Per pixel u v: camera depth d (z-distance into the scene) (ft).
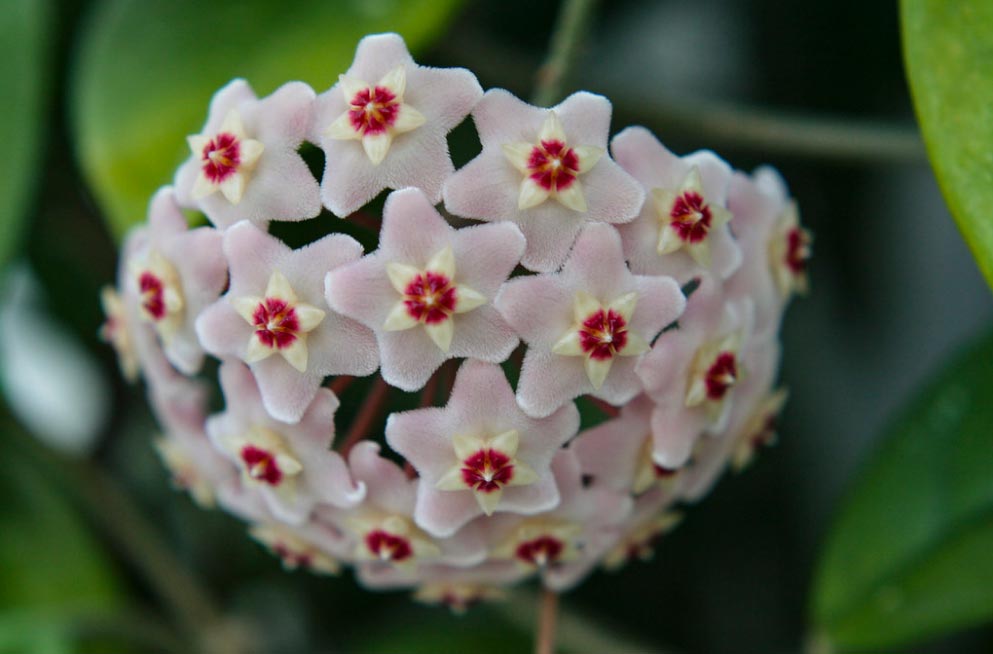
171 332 0.84
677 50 1.08
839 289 1.07
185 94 0.90
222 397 0.95
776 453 1.06
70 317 1.05
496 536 0.85
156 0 0.91
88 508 1.02
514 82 0.96
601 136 0.82
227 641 1.02
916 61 0.81
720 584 1.06
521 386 0.81
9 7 0.93
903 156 0.93
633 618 1.06
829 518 1.07
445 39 0.95
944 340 1.09
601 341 0.81
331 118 0.82
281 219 0.82
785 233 0.86
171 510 1.07
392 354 0.81
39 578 1.00
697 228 0.82
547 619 0.88
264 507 0.87
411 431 0.82
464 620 1.01
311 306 0.81
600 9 1.07
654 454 0.83
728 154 1.04
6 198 0.92
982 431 0.92
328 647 1.05
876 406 1.09
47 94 0.96
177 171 0.85
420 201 0.81
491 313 0.81
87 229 1.04
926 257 1.09
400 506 0.84
